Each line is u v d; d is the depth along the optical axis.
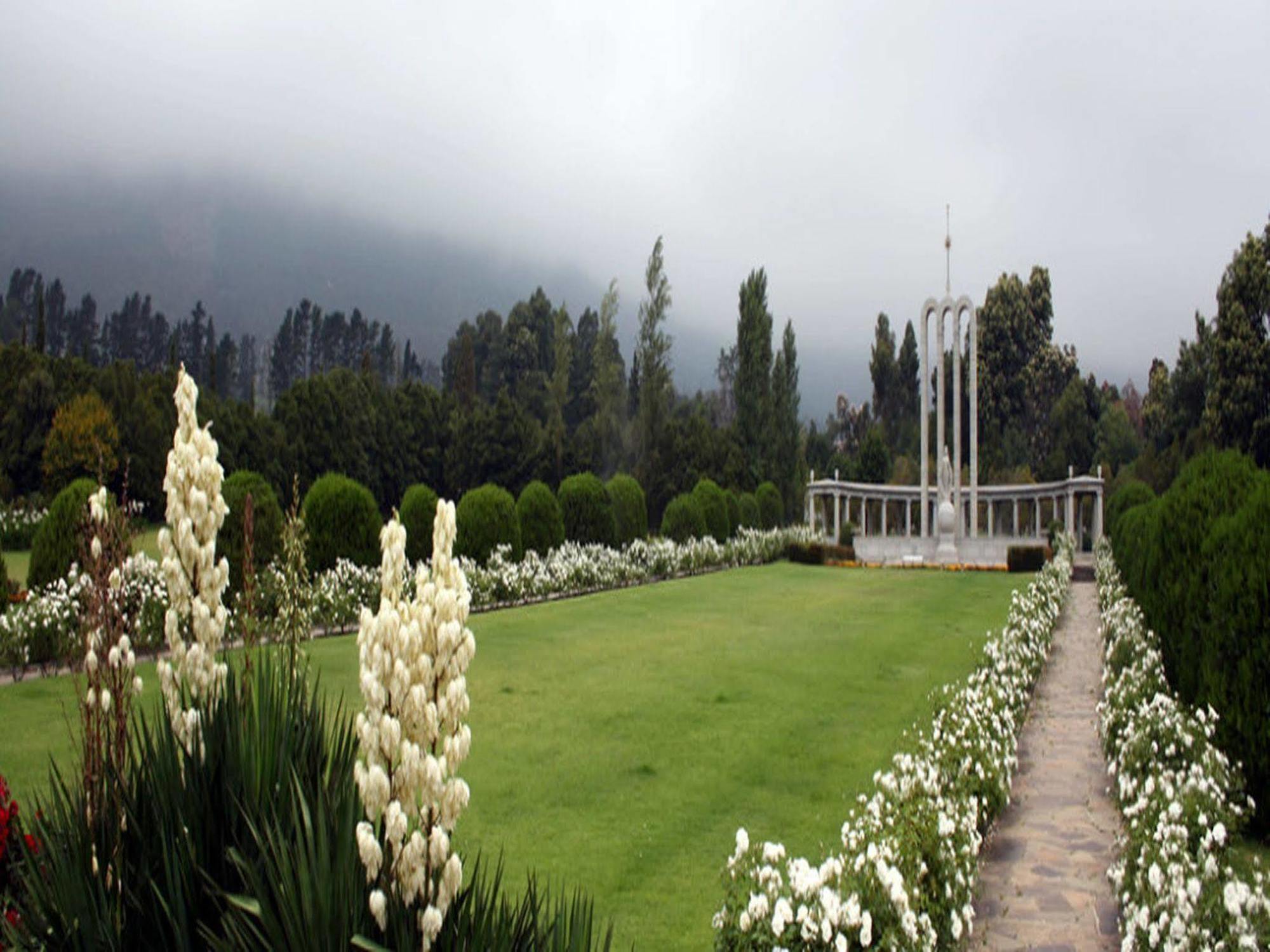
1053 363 61.28
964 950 4.90
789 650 13.27
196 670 3.40
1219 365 35.59
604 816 6.49
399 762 2.57
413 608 2.62
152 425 32.50
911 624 16.17
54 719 8.12
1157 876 4.51
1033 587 17.22
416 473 45.75
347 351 117.19
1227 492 8.78
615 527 25.17
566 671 11.36
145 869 2.88
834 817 6.58
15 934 2.79
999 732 7.85
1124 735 7.55
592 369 68.69
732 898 4.26
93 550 3.28
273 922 2.54
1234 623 6.79
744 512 35.44
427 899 2.55
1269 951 4.12
